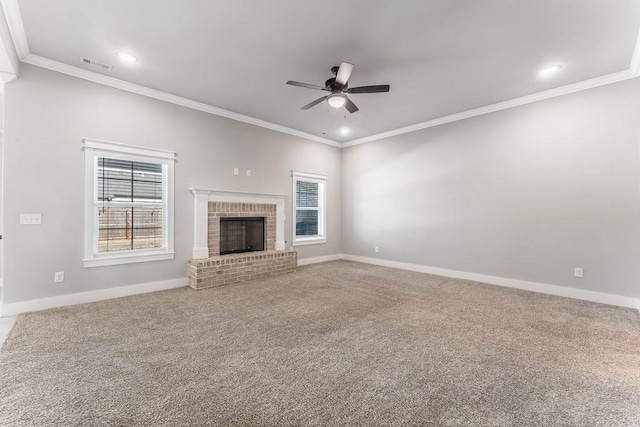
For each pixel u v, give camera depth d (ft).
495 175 14.51
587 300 11.86
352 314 10.12
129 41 9.29
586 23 8.25
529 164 13.43
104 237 12.01
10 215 9.83
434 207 16.93
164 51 9.87
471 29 8.57
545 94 12.87
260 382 6.05
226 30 8.71
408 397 5.58
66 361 6.81
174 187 13.67
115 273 11.98
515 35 8.87
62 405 5.25
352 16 8.04
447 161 16.35
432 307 10.91
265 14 7.97
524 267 13.60
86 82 11.28
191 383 5.99
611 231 11.43
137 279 12.55
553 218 12.80
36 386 5.81
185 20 8.24
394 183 18.94
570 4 7.48
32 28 8.58
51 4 7.53
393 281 14.97
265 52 9.91
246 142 16.52
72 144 10.97
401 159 18.56
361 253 20.95
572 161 12.29
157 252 13.11
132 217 12.73
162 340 7.97
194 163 14.35
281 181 18.42
